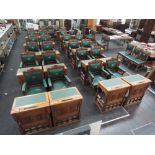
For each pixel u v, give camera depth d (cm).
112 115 408
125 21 1334
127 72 649
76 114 361
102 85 376
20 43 996
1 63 625
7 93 477
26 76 409
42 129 348
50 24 1398
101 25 1316
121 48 953
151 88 529
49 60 547
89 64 486
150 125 382
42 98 315
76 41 720
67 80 424
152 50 693
